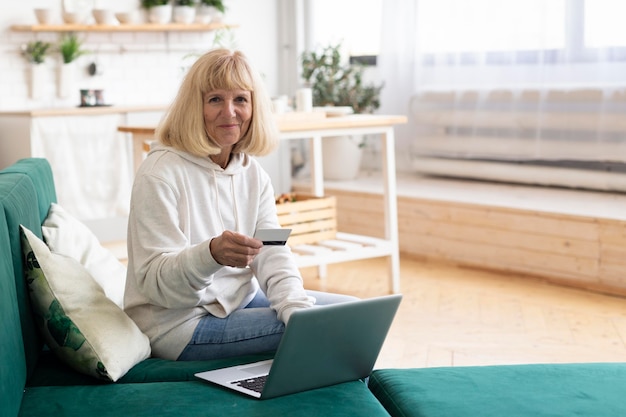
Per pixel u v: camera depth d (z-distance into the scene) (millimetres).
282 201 4773
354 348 2213
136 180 2389
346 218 6352
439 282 5227
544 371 2301
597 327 4238
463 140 6418
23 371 2021
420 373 2299
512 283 5156
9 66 6555
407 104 6836
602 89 5602
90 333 2203
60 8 6758
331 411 1998
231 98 2430
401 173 7051
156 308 2422
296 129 4500
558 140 5891
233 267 2346
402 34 6785
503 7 6086
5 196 2229
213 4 7199
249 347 2416
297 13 7543
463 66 6375
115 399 2061
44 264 2246
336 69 6926
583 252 4965
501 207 5348
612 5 5543
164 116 2477
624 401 2070
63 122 6172
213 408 2002
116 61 7047
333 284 5238
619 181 5633
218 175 2498
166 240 2340
